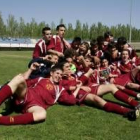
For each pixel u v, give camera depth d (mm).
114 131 4441
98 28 78250
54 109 5488
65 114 5215
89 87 6066
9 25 70312
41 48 7438
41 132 4258
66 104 5727
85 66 7191
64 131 4348
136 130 4539
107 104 5426
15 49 40094
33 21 75062
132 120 5012
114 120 4957
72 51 7008
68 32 77188
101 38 8734
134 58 8570
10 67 14258
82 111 5438
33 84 5254
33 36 74062
